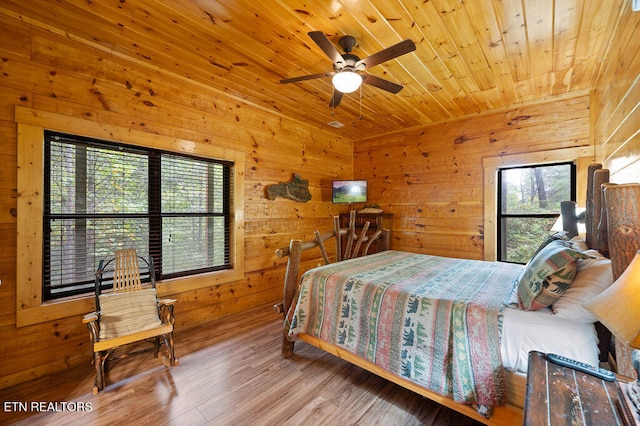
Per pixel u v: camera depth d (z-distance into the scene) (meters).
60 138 2.26
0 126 1.97
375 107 3.63
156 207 2.80
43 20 2.05
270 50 2.41
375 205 4.63
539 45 2.25
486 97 3.30
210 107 3.16
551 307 1.48
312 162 4.47
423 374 1.62
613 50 2.11
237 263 3.42
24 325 2.04
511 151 3.54
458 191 3.97
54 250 2.26
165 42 2.31
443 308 1.63
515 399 1.38
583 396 0.91
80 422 1.65
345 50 2.23
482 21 1.99
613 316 0.78
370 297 1.93
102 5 1.88
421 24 2.03
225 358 2.37
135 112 2.60
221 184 3.38
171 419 1.67
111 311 2.15
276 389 1.96
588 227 2.01
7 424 1.63
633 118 1.62
